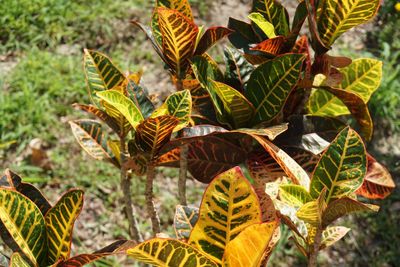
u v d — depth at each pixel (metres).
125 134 1.93
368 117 2.02
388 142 5.15
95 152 2.07
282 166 1.76
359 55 5.75
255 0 2.10
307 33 5.74
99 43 5.55
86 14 5.68
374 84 2.15
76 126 2.08
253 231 1.41
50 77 5.15
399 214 4.66
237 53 2.10
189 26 1.83
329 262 4.36
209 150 2.12
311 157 2.05
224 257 1.46
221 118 2.00
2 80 5.09
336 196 1.62
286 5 6.14
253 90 1.98
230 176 1.46
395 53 5.79
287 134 2.08
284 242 4.33
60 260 1.62
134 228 2.08
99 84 1.95
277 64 1.92
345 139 1.61
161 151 1.87
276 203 1.71
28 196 1.77
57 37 5.52
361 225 4.57
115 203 4.50
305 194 1.64
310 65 1.97
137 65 5.39
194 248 1.46
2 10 5.55
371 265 4.38
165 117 1.70
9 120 4.78
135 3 5.89
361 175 1.61
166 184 4.65
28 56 5.27
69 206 1.66
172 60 1.93
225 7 6.06
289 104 2.12
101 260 4.12
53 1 5.71
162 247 1.46
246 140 2.10
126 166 1.97
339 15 1.88
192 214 1.69
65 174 4.60
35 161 4.61
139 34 5.62
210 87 1.94
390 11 6.14
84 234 4.32
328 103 2.21
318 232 1.62
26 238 1.65
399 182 4.87
